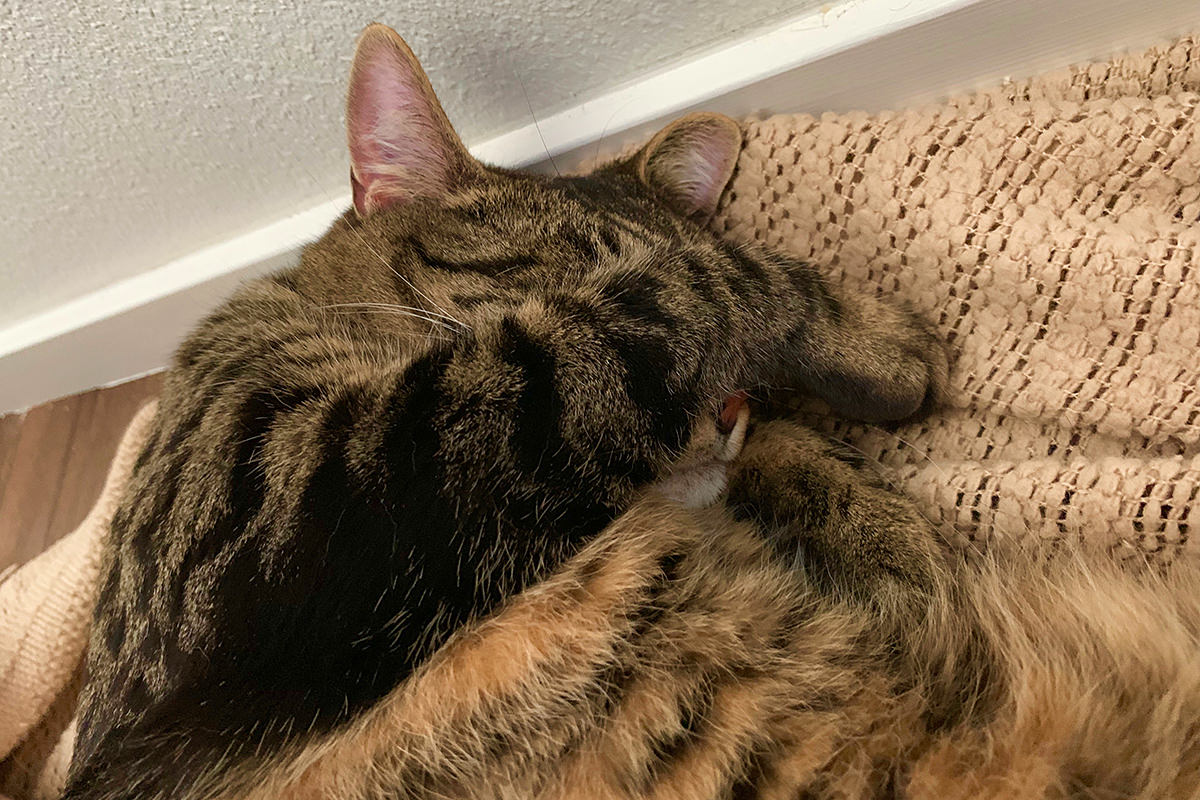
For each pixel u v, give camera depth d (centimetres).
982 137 30
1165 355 27
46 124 34
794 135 32
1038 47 30
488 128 36
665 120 34
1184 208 28
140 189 39
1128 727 23
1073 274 28
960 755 23
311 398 23
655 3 30
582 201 30
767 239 33
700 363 24
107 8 29
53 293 47
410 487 21
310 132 36
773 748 23
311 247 33
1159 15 28
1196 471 25
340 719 21
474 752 23
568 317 23
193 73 32
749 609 25
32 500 55
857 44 30
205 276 43
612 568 23
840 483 28
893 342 29
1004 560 27
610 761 23
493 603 22
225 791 22
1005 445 30
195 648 22
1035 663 25
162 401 30
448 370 22
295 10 30
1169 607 25
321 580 21
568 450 22
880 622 26
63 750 40
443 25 30
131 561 25
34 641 40
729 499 30
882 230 31
